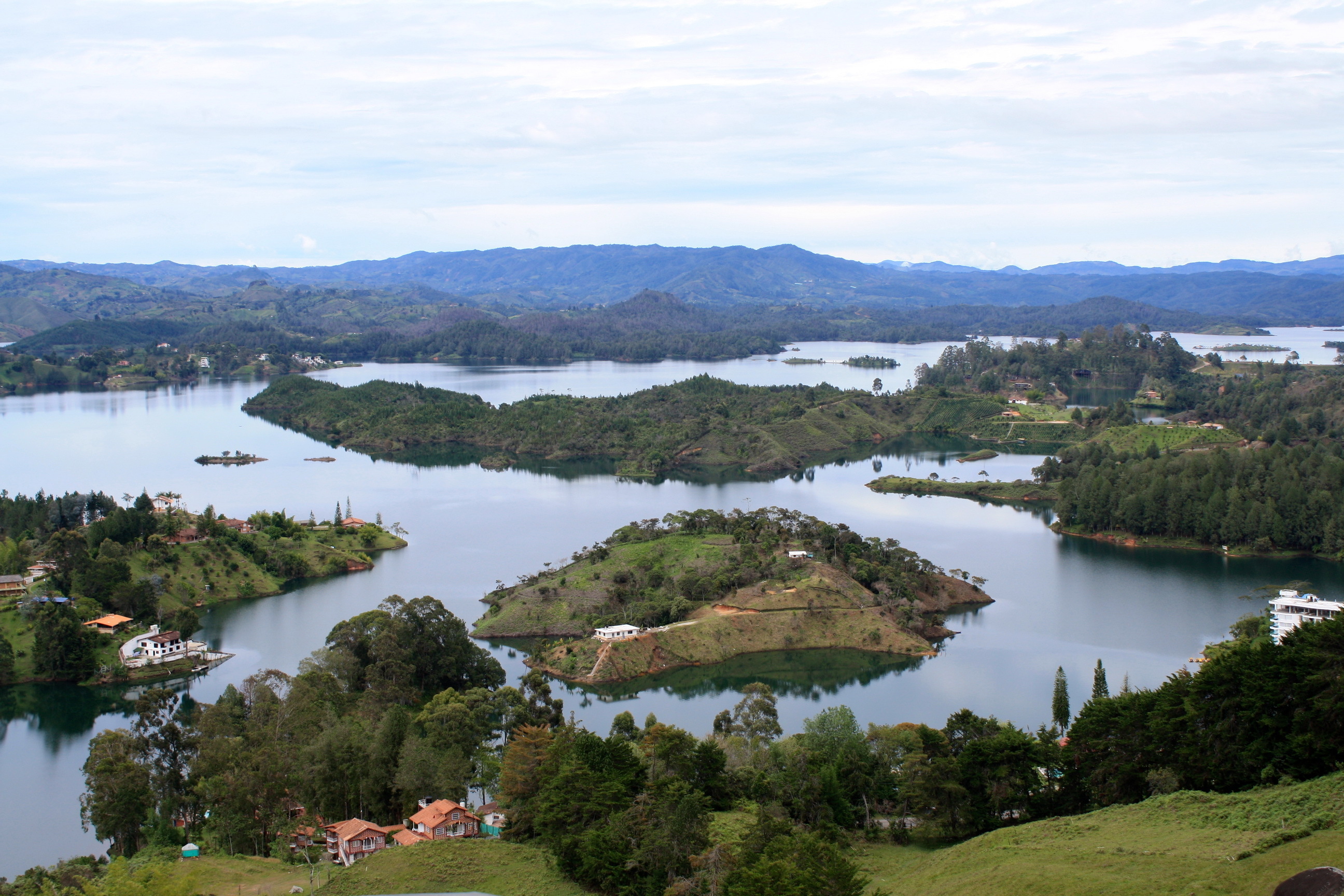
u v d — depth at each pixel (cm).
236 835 12200
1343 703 9450
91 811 12938
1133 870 8312
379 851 11212
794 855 8788
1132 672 18162
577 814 10831
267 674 16125
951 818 11181
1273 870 7675
